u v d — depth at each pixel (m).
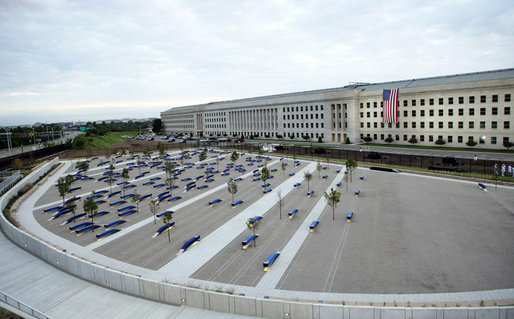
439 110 90.00
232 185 43.94
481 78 84.44
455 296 21.22
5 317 18.33
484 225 33.00
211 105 179.00
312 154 85.69
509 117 78.12
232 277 24.80
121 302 21.17
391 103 93.88
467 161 66.56
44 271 25.69
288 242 30.89
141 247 30.98
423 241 29.88
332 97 113.50
